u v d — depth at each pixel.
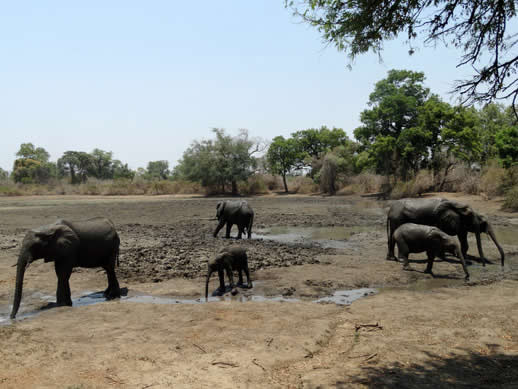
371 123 53.50
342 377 5.04
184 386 4.77
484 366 5.35
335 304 8.55
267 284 10.45
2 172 100.19
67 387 4.75
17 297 7.95
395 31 5.76
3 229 21.98
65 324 7.12
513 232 19.73
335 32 5.88
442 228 13.30
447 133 42.88
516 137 30.20
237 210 18.42
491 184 33.44
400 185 45.66
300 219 27.80
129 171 101.00
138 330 6.79
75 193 67.44
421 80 53.53
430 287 10.14
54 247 8.53
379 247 16.34
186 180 66.00
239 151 62.44
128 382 4.88
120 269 12.11
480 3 5.29
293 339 6.34
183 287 10.18
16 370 5.22
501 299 8.78
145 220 27.58
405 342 6.29
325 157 62.19
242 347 6.02
